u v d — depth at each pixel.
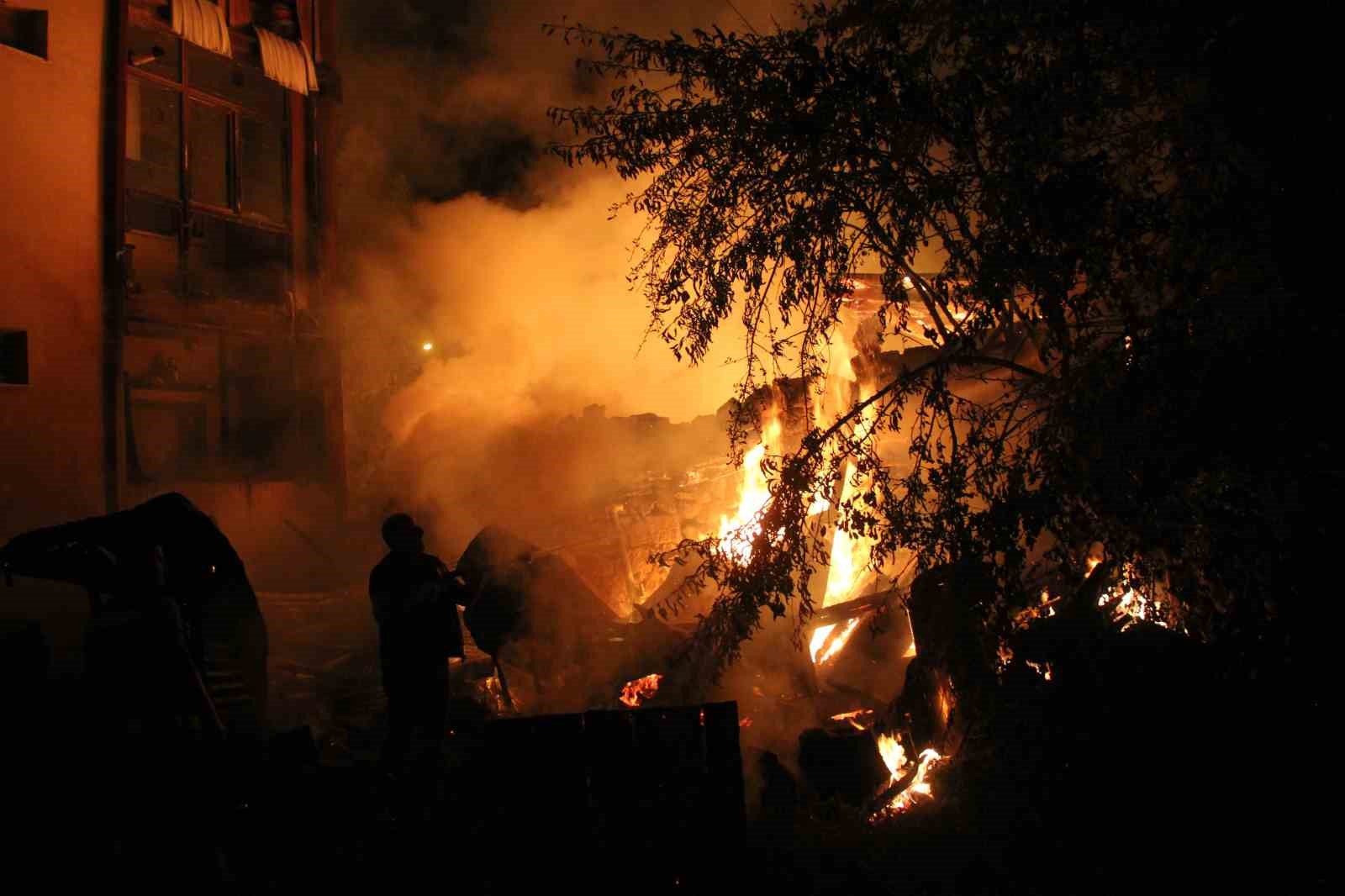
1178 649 4.77
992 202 4.75
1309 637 4.39
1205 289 4.57
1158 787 4.44
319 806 4.68
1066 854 4.39
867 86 4.82
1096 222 4.48
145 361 12.79
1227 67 4.44
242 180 14.19
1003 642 5.28
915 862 4.56
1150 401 4.46
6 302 10.65
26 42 11.34
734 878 4.33
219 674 4.95
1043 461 4.69
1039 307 4.88
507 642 6.77
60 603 9.23
